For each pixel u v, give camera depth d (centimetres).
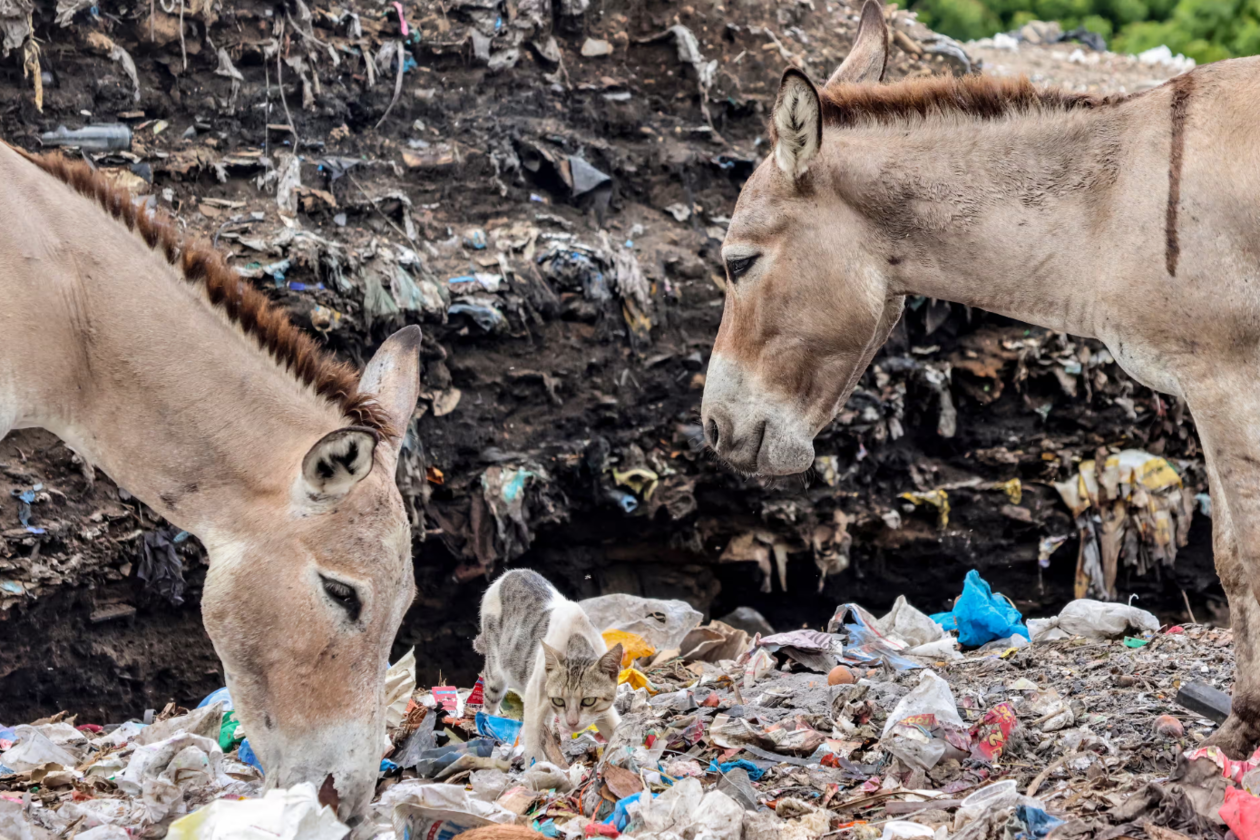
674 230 1099
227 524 311
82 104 889
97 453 320
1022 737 388
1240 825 279
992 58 1572
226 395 315
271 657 297
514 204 1054
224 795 365
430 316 943
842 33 1270
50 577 771
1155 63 1650
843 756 398
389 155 1028
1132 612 581
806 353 380
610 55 1155
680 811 309
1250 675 334
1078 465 1105
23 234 302
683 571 1091
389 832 329
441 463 950
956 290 364
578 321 1016
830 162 364
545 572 1053
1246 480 307
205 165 920
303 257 887
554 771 381
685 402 1051
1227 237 305
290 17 995
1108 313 327
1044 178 342
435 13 1085
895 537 1098
